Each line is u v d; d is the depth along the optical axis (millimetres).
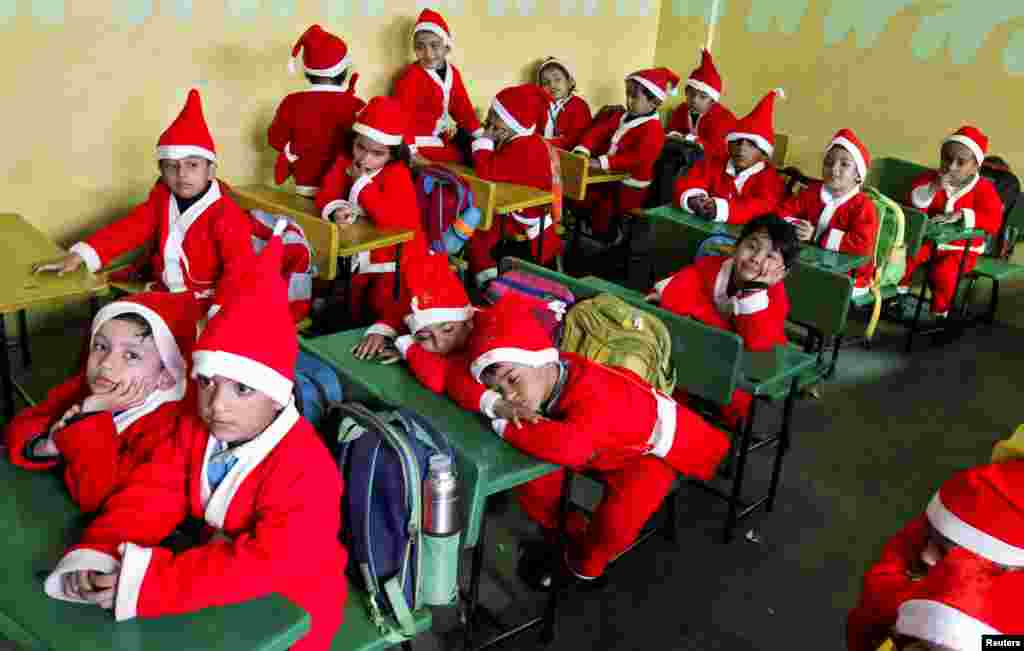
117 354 1522
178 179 2773
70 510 1502
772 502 2982
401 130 3391
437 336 2186
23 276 2465
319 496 1425
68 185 3555
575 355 2232
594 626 2383
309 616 1299
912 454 3459
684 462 2264
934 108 5031
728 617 2475
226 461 1444
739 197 4242
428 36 4414
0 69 3232
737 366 2391
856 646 1571
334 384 1900
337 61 3666
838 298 3148
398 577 1635
